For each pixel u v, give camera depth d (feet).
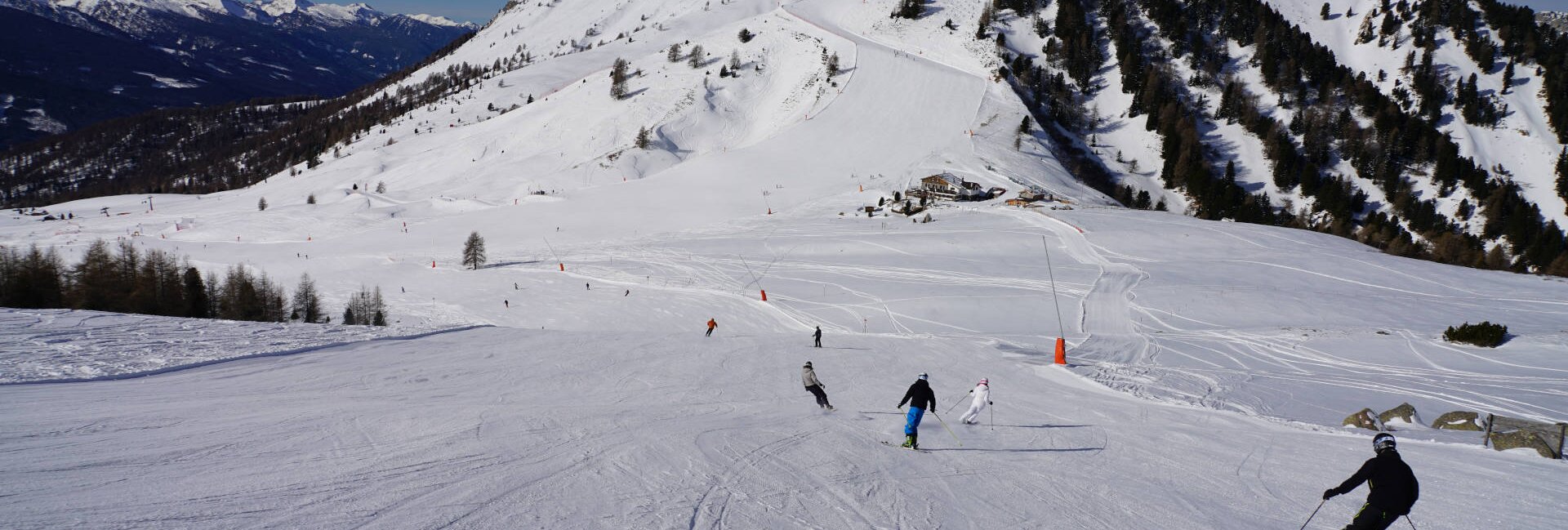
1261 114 588.91
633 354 91.20
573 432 43.98
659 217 382.63
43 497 26.50
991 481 40.04
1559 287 192.85
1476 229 463.83
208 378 60.23
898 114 537.65
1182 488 40.57
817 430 50.83
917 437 50.60
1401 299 173.88
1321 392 86.07
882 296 203.31
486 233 378.32
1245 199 481.87
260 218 443.32
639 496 31.96
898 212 342.64
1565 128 547.49
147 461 32.76
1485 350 118.42
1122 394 79.10
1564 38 640.58
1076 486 39.99
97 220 494.59
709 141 570.87
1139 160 542.57
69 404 45.73
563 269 278.05
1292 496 39.96
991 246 266.98
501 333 107.65
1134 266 226.38
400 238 381.19
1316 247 246.27
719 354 95.30
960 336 138.00
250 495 28.43
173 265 225.35
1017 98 566.77
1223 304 170.50
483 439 40.75
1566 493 40.50
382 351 83.05
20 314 97.55
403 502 28.73
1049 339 140.67
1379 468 27.84
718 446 42.91
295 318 227.20
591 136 594.24
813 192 408.87
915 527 31.09
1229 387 87.20
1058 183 431.84
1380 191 510.17
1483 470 45.75
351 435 40.19
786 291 220.84
